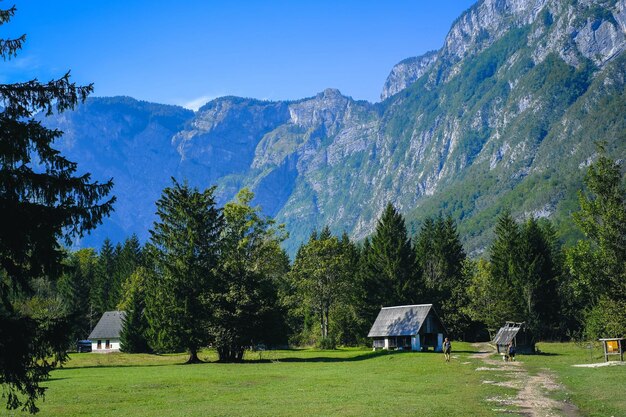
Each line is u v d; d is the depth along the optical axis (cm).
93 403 3409
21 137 1948
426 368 5681
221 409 3066
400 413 2784
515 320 10306
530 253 11400
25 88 2014
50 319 2009
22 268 2003
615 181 5616
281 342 7650
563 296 11419
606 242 5544
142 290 10788
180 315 7362
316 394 3659
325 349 10462
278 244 9525
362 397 3456
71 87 2078
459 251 13862
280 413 2867
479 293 11281
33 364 1964
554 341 10981
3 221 1877
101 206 2067
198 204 7788
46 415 2981
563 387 3700
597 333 6066
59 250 2084
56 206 2006
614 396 3114
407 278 11569
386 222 12200
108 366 6894
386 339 9006
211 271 7612
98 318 15038
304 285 11262
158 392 3912
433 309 8944
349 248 14250
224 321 7294
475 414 2731
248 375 5131
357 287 11700
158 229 7725
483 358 6850
